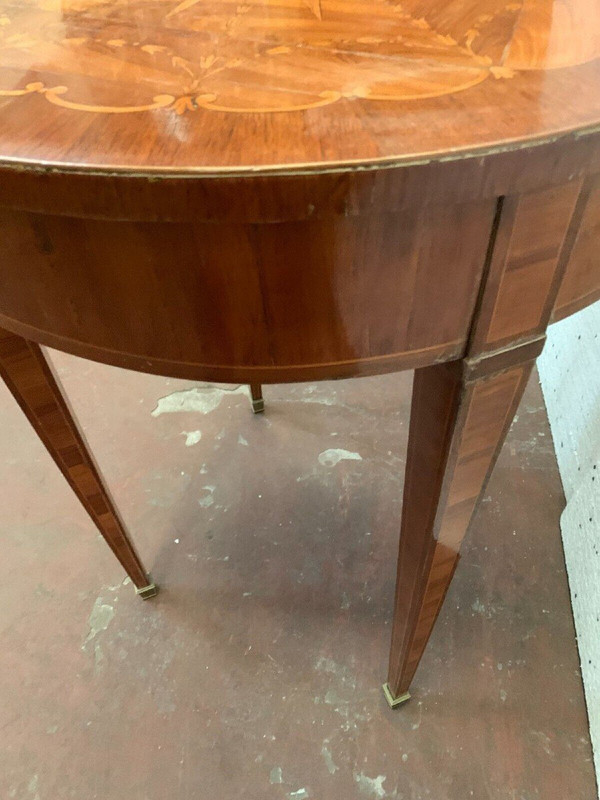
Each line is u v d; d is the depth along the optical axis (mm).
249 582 984
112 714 850
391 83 378
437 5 500
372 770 781
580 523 932
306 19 484
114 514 842
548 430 1165
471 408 454
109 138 331
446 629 903
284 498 1097
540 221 358
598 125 317
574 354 1086
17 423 1275
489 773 769
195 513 1085
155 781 786
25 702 866
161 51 443
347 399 1270
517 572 963
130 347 423
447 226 343
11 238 378
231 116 348
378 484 1109
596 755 766
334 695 852
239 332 389
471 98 354
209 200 306
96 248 357
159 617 950
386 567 991
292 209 309
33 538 1065
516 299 397
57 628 946
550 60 400
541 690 839
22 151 321
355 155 300
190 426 1237
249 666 888
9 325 483
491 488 1072
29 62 437
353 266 351
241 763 796
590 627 842
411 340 401
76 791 782
